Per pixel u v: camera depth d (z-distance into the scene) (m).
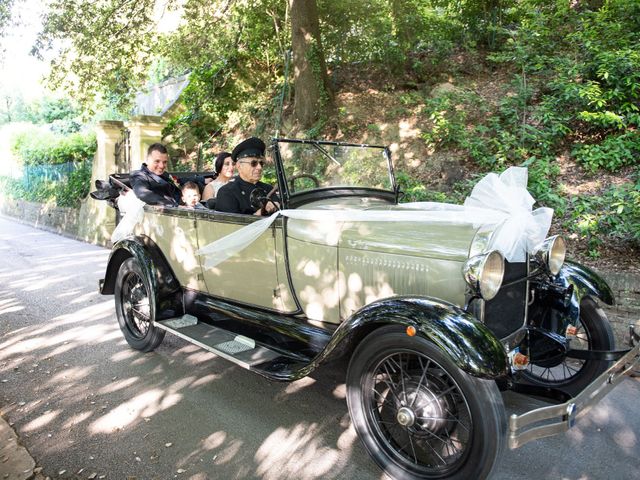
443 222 2.77
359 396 2.55
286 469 2.56
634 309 4.05
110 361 4.03
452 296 2.56
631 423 2.95
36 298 6.02
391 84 9.89
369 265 2.83
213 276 3.73
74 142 14.11
